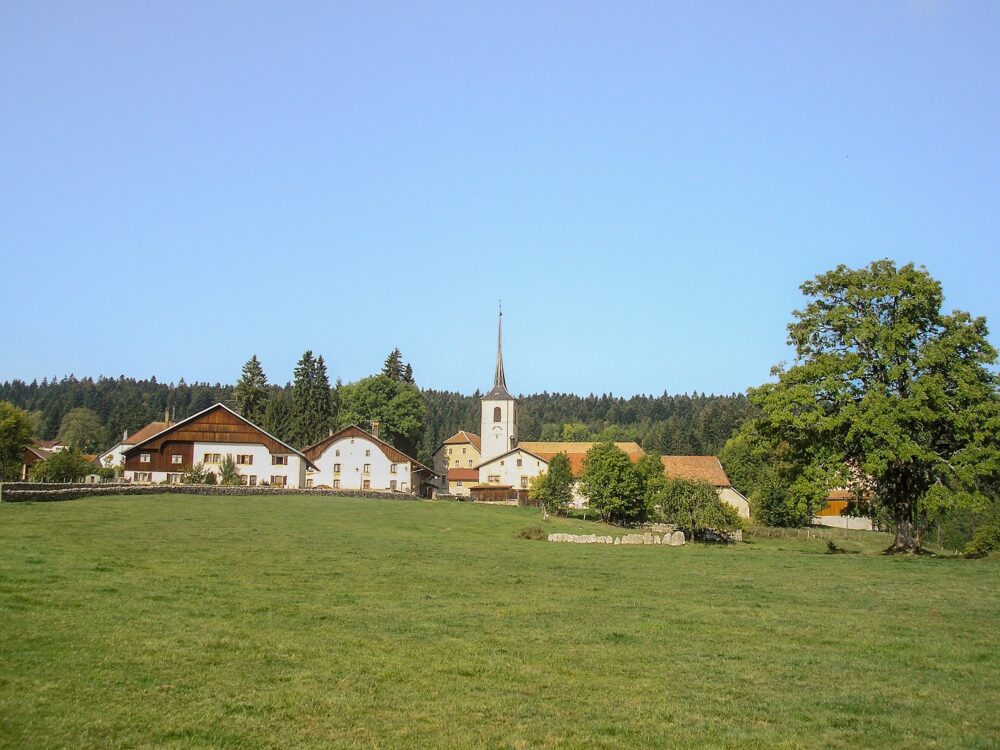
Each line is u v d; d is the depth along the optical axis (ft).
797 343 161.27
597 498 271.90
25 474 264.93
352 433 357.82
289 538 136.77
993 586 104.06
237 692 49.85
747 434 163.84
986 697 54.08
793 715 49.93
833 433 151.12
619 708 50.60
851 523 387.14
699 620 78.43
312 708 47.98
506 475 385.09
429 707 49.26
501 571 110.32
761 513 326.85
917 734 46.83
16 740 40.34
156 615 67.77
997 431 139.74
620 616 79.41
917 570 121.70
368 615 74.43
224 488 225.97
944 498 140.87
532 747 43.60
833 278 157.17
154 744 41.29
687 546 175.94
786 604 88.74
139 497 193.77
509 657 61.93
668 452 593.83
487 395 432.25
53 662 52.42
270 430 454.40
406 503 252.01
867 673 59.93
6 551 97.35
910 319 149.59
